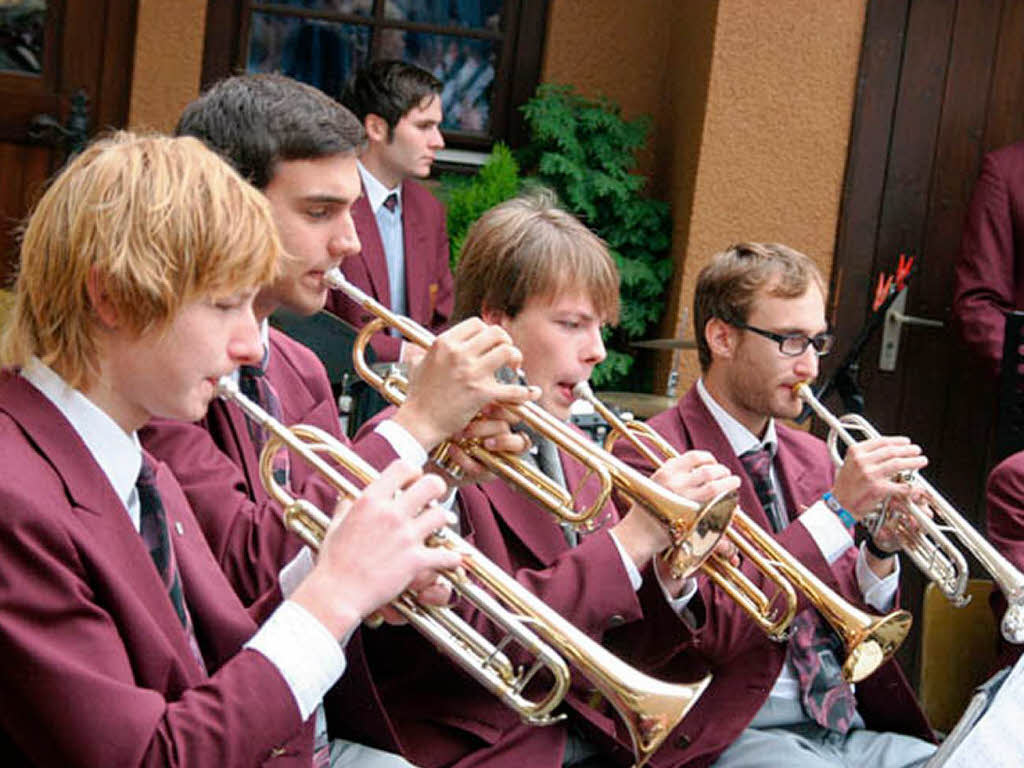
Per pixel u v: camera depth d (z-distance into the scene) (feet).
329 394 9.18
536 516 8.69
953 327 18.38
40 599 5.48
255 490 8.10
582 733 8.96
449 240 17.24
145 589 5.89
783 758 9.36
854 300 18.24
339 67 18.97
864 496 9.64
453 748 8.25
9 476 5.52
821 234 18.04
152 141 5.91
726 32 17.56
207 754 5.53
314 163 8.08
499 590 6.70
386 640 8.36
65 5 17.74
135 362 5.76
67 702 5.43
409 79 15.48
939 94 18.08
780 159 17.84
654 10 19.38
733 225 17.83
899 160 18.10
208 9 18.37
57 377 5.81
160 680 5.79
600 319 8.79
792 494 10.60
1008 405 14.62
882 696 10.29
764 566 9.09
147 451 7.65
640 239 18.19
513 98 19.34
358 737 7.88
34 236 5.80
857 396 15.76
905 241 18.24
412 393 7.25
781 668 9.50
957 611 11.51
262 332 8.50
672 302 18.08
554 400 8.77
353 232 8.26
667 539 8.25
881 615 10.23
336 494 7.26
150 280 5.60
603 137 18.24
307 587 5.81
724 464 10.37
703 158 17.66
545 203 9.06
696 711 9.42
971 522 18.62
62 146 17.75
